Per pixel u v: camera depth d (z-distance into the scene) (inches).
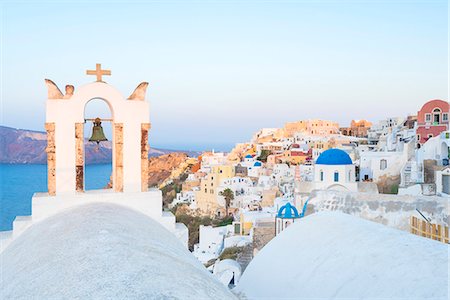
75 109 335.0
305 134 4335.6
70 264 167.0
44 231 256.2
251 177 3102.9
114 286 136.3
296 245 283.6
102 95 342.0
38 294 147.2
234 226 1792.6
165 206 3186.5
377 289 185.2
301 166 2513.5
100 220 241.3
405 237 231.3
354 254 228.7
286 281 253.0
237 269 558.3
